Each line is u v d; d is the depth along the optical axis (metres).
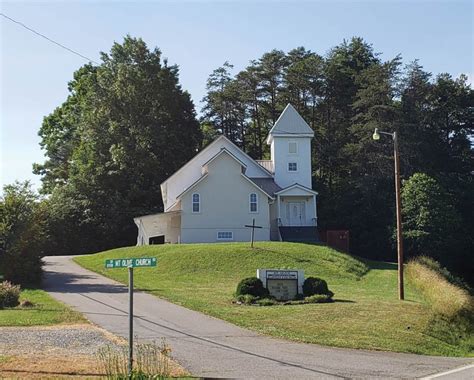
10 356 14.28
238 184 47.84
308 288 26.09
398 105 67.06
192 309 23.12
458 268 51.75
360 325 20.67
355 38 82.88
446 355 19.09
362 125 66.19
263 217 47.72
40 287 30.28
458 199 59.81
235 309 23.08
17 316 20.72
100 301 25.17
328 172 72.81
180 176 52.31
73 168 67.56
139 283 32.00
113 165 63.84
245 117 82.62
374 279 36.31
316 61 76.12
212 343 17.27
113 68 69.50
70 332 17.86
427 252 49.56
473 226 58.47
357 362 15.77
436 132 68.62
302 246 41.53
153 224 50.47
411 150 62.94
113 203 62.91
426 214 49.84
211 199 47.47
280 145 55.19
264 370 14.21
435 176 61.41
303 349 17.08
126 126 65.94
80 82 76.69
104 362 13.23
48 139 79.75
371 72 68.62
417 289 31.25
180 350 16.14
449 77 70.81
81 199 63.81
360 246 58.44
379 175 61.72
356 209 61.28
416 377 14.21
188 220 47.12
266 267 36.34
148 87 67.69
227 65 85.25
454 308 25.25
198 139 72.50
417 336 20.42
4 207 31.75
